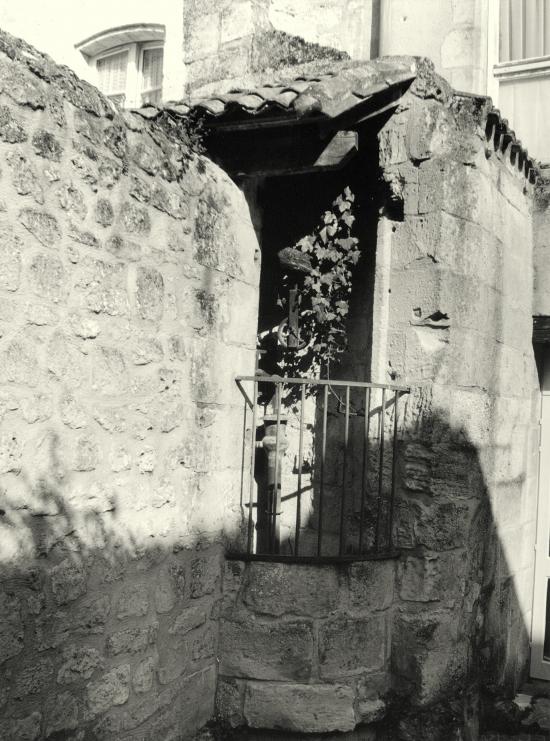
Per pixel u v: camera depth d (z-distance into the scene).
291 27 5.98
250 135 4.56
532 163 5.46
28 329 3.05
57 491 3.20
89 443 3.37
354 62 4.96
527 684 5.84
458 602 4.65
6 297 2.94
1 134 2.91
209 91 5.93
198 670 4.15
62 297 3.21
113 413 3.51
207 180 4.18
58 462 3.21
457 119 4.68
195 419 4.09
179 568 3.97
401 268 4.68
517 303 5.48
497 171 5.06
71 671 3.29
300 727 4.28
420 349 4.59
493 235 4.99
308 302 5.12
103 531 3.46
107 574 3.48
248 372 4.56
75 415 3.29
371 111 4.59
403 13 5.77
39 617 3.12
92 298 3.37
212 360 4.20
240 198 4.49
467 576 4.74
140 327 3.67
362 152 4.92
